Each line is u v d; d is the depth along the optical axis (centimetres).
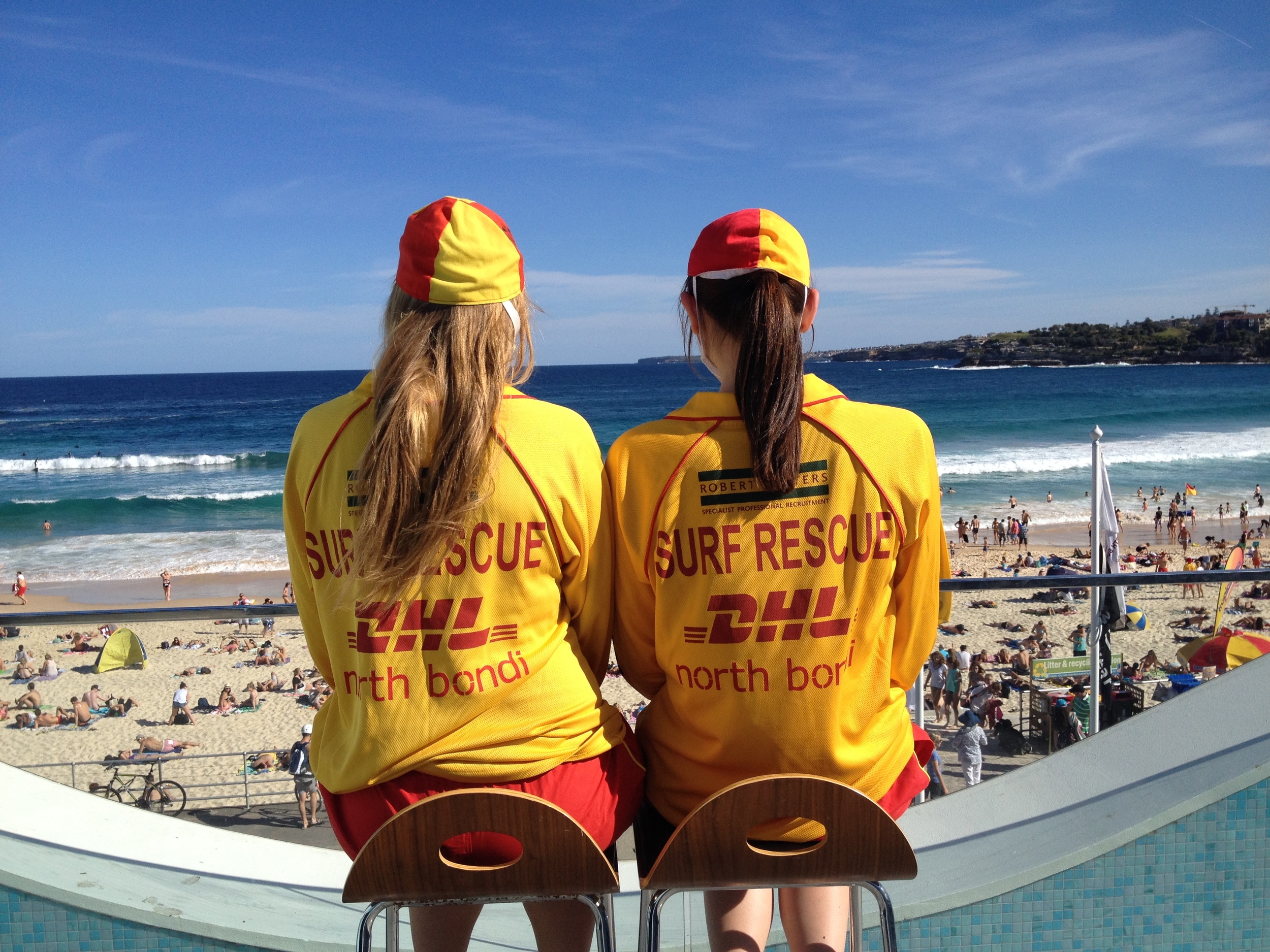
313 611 158
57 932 191
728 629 145
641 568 153
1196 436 5519
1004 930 197
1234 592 2127
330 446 145
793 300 151
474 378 136
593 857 121
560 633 151
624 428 6925
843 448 145
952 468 4653
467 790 119
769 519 144
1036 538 3344
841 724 146
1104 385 10125
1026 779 237
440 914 153
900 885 203
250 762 1363
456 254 138
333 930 195
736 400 148
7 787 240
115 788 1226
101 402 10462
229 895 208
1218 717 231
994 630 1955
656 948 129
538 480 141
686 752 154
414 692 138
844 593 144
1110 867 197
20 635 2288
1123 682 1296
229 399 10869
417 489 131
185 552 3338
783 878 124
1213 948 198
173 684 1881
